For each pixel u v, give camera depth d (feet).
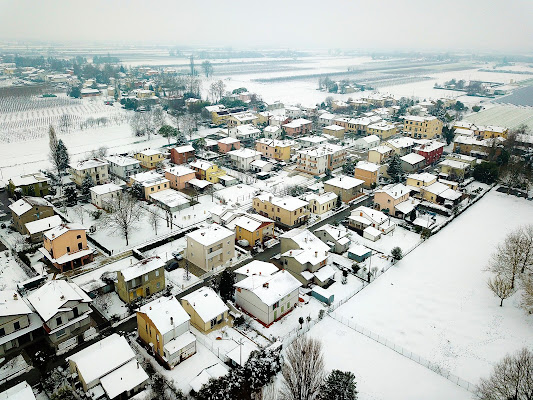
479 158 448.65
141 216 308.19
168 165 420.77
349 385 146.10
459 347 186.80
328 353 180.75
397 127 582.35
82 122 607.37
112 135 545.03
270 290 200.75
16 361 169.89
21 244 259.19
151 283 214.90
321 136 516.32
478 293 226.17
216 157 447.83
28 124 591.78
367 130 549.95
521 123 637.30
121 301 214.48
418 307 214.90
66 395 148.36
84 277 230.89
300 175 407.64
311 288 229.66
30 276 229.04
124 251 260.21
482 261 257.55
